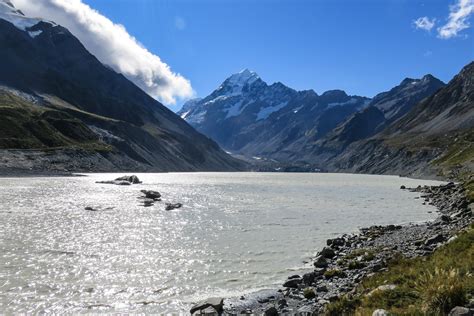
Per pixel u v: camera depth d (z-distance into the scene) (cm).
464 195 6091
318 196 8319
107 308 1878
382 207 6256
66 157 17250
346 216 5175
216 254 2988
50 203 5897
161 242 3369
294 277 2366
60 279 2286
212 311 1761
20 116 18525
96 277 2348
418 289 1366
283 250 3158
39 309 1841
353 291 1777
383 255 2575
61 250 2966
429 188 9606
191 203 6544
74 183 10350
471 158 15788
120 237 3528
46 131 18925
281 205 6431
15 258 2695
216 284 2284
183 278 2381
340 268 2491
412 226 4044
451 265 1585
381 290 1427
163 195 7975
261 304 1919
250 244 3366
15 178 11494
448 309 1165
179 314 1817
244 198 7638
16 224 4003
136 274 2431
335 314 1438
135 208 5616
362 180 16850
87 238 3438
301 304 1853
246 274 2497
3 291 2053
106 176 14462
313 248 3247
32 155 15900
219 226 4259
